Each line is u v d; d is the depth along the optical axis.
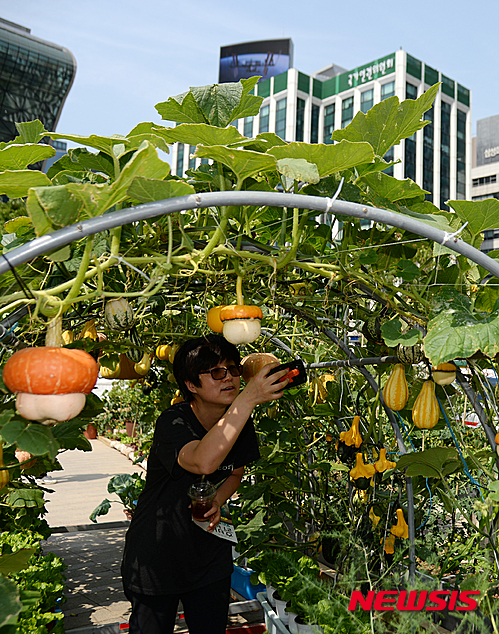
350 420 3.82
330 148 1.51
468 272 2.42
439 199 51.81
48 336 1.46
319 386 3.78
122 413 13.04
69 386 1.31
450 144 53.25
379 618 2.27
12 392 1.48
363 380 4.04
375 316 2.63
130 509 5.59
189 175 2.05
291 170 1.46
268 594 3.43
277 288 2.63
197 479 2.22
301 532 4.11
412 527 2.85
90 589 4.48
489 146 60.06
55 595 3.32
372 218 1.58
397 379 2.42
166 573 2.20
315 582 2.72
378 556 3.37
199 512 2.17
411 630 2.11
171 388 4.64
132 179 1.29
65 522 6.56
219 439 1.92
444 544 3.86
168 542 2.21
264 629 3.59
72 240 1.28
